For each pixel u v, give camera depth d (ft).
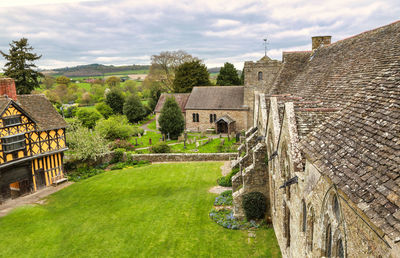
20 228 76.54
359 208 20.77
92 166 126.00
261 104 71.15
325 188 28.02
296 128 39.63
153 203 87.61
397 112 25.96
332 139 30.89
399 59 38.55
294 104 45.52
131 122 253.44
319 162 29.14
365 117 29.58
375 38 55.47
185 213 79.20
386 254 17.95
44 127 103.45
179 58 305.94
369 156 24.25
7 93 99.55
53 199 96.02
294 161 37.06
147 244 65.51
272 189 63.36
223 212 77.15
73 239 69.97
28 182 100.68
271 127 55.93
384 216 18.57
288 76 90.12
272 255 55.11
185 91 265.13
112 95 271.49
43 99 112.68
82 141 121.90
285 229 49.29
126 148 150.61
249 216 68.54
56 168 110.42
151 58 310.45
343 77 53.06
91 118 197.77
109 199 93.25
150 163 129.39
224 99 192.34
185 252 61.21
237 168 98.89
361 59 52.95
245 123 183.01
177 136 179.32
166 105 175.73
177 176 110.01
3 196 93.45
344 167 25.57
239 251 58.95
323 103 46.37
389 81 32.86
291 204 43.34
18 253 65.10
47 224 78.43
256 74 168.45
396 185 19.77
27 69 163.94
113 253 63.10
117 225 75.46
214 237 65.46
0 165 90.17
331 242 28.19
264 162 67.56
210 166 119.55
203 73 267.80
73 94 381.81
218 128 188.65
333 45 77.20
